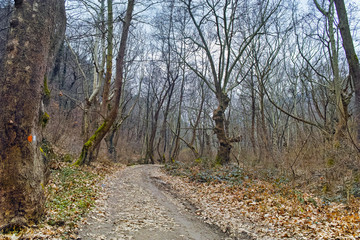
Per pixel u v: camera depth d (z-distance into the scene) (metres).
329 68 20.23
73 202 7.04
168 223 6.64
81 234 5.07
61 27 8.48
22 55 4.70
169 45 26.95
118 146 38.53
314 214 7.31
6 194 4.36
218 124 19.89
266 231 6.18
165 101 46.78
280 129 31.86
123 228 5.83
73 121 25.12
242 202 9.05
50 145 11.09
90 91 34.62
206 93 37.53
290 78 30.00
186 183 13.64
